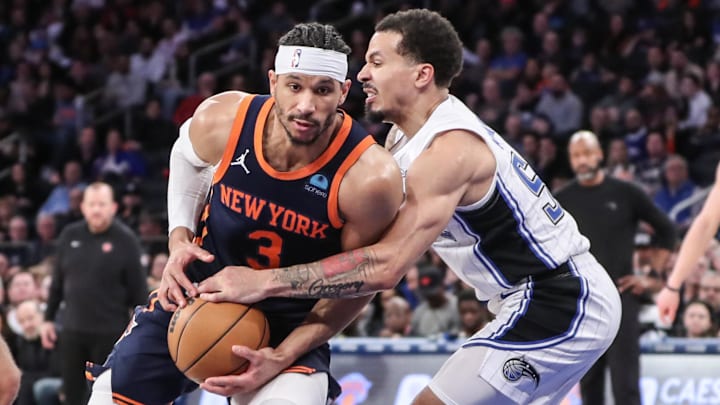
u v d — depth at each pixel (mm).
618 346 7461
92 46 19250
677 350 7910
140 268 8805
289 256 4441
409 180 4426
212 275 4570
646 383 7891
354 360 8070
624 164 12859
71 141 16594
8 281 10930
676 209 11859
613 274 7590
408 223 4363
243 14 19328
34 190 15875
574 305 4719
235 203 4387
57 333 9602
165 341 4586
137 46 18875
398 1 18422
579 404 7898
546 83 15625
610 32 16438
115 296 8719
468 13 17750
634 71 15836
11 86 18406
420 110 4684
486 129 4727
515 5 17703
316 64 4098
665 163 13062
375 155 4316
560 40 16766
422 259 10234
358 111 15820
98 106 17984
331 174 4289
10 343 9367
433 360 7992
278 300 4539
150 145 16969
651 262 9047
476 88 16156
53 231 13523
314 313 4551
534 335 4711
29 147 16828
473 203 4566
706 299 8750
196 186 4660
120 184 15211
